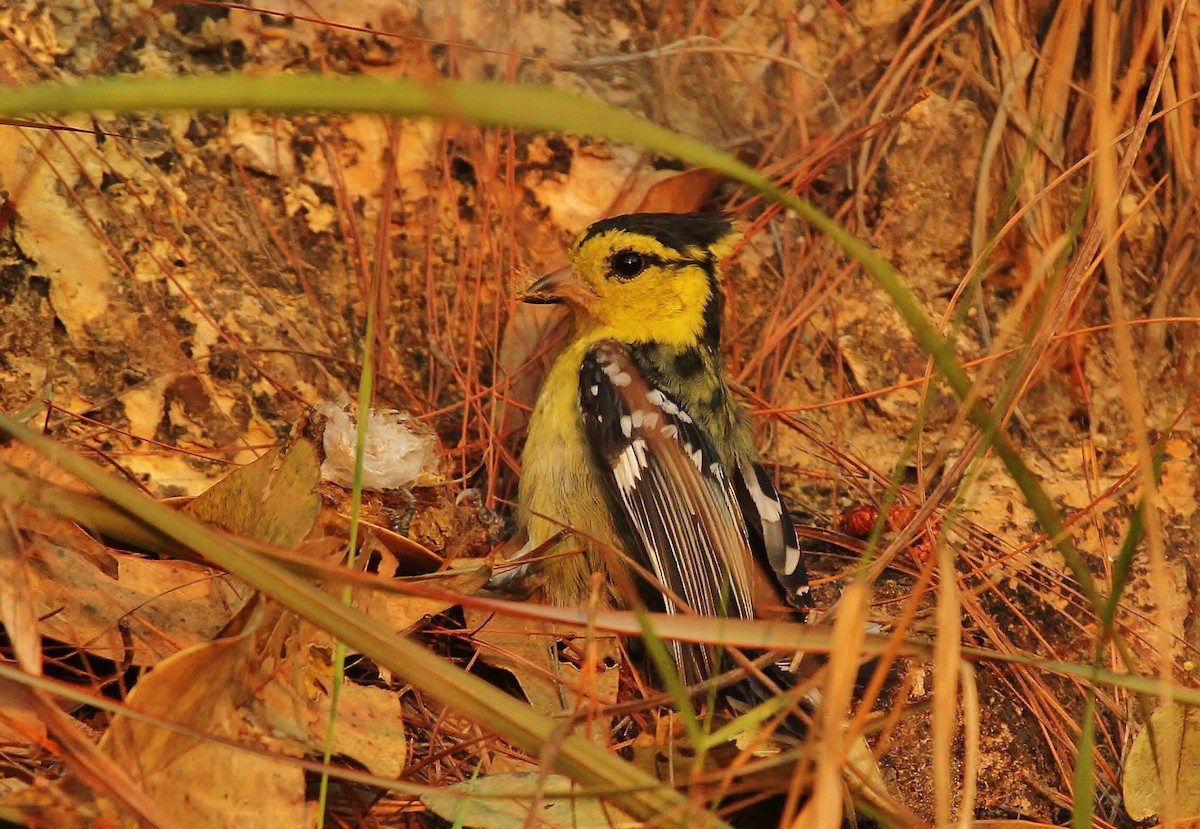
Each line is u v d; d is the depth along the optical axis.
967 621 10.16
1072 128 12.20
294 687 7.21
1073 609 10.63
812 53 12.39
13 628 6.12
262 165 10.80
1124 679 5.98
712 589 9.65
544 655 8.92
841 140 12.02
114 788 5.95
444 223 11.30
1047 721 9.74
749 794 7.92
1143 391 11.84
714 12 12.35
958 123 12.19
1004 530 10.95
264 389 10.30
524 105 3.51
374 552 9.15
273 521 8.02
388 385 10.79
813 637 5.96
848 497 11.28
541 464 10.02
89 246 10.05
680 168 11.93
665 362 10.22
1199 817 8.56
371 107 3.51
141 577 7.85
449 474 10.53
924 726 9.24
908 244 12.06
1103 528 11.16
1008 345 11.68
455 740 8.11
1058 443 11.59
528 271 11.34
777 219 12.02
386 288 10.88
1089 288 11.74
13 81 10.01
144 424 9.95
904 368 11.74
